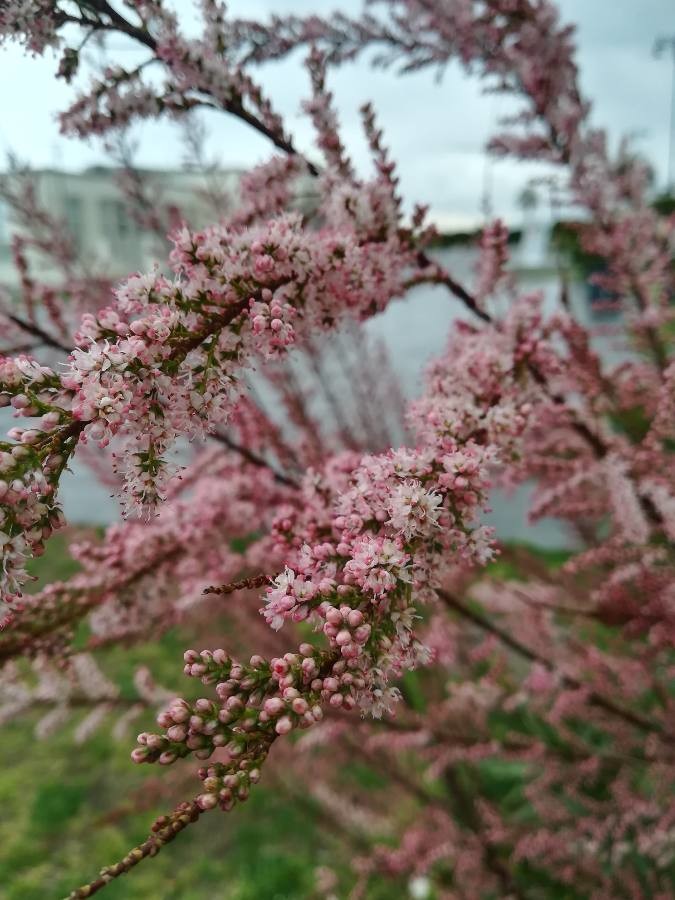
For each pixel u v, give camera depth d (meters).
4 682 0.17
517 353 0.12
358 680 0.07
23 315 0.17
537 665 0.19
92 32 0.11
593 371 0.15
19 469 0.07
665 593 0.15
